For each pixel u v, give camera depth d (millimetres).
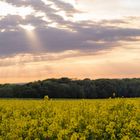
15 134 16922
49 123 17922
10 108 21750
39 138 16719
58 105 21594
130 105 18969
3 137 17141
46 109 20453
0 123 19297
